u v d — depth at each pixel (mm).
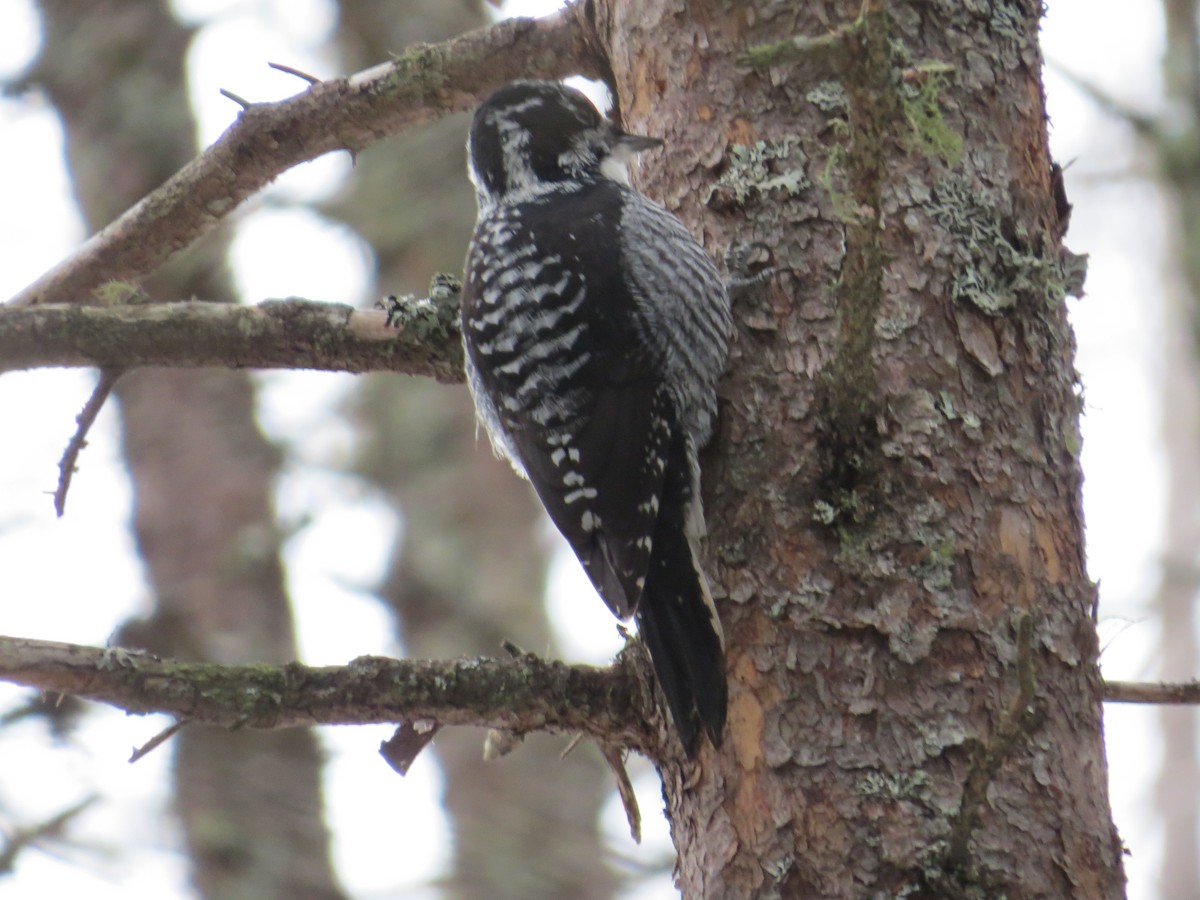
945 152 7395
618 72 8867
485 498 19484
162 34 19781
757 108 8117
